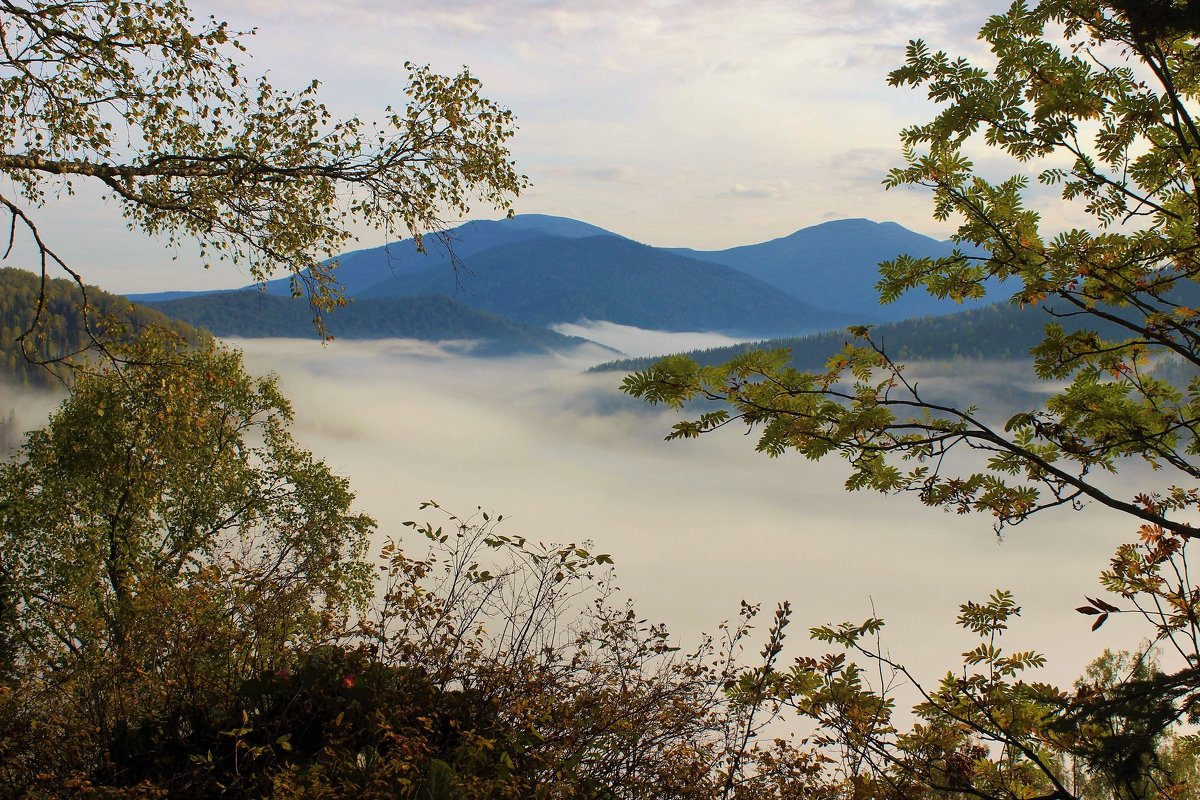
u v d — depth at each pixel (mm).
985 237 4602
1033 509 4504
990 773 4164
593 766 4223
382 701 4191
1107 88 4469
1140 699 3264
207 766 3834
